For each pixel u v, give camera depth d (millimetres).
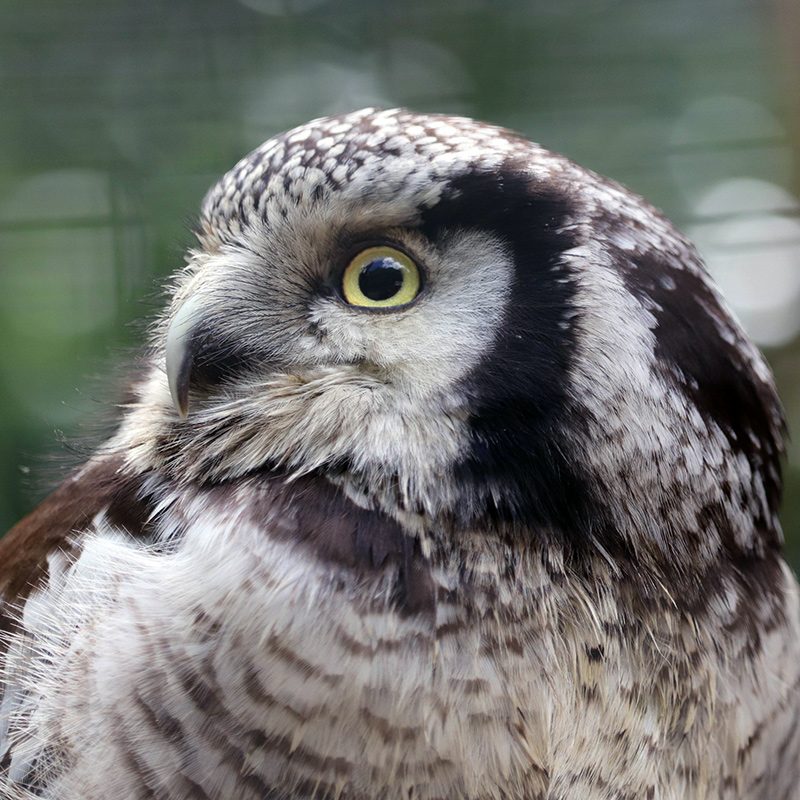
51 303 1299
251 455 1104
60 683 1090
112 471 1123
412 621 1084
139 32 1325
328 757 1077
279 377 1109
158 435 1117
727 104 1348
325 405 1102
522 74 1362
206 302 1114
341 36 1355
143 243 1303
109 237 1304
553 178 1105
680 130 1351
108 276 1301
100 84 1319
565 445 1098
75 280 1300
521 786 1086
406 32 1359
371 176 1103
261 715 1076
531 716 1087
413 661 1082
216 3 1330
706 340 1104
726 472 1103
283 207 1110
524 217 1102
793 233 1323
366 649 1080
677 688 1098
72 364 1290
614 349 1097
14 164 1311
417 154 1104
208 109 1322
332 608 1080
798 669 1115
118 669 1079
